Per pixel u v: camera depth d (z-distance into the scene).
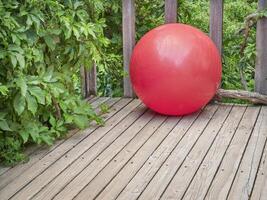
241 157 2.85
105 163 2.79
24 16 2.89
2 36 2.68
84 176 2.62
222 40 3.90
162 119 3.55
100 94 4.43
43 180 2.58
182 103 3.47
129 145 3.05
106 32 4.26
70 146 3.05
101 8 3.62
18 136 2.95
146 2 4.24
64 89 3.14
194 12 4.59
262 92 3.88
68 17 3.13
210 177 2.59
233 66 4.18
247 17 3.85
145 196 2.39
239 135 3.21
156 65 3.40
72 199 2.37
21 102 2.77
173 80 3.38
